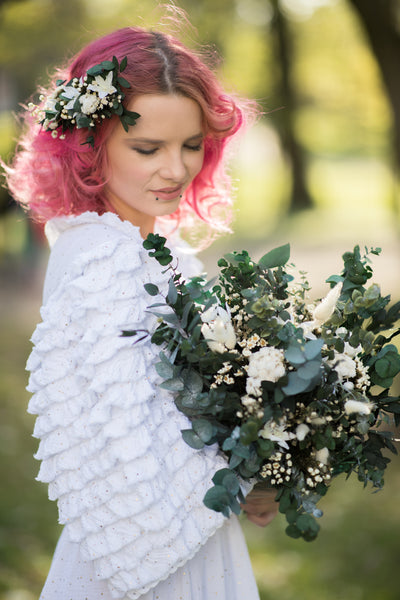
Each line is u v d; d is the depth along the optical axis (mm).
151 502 1371
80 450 1429
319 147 22953
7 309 9258
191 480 1425
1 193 10078
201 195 1910
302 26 18047
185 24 1927
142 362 1426
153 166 1544
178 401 1457
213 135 1653
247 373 1449
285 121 18734
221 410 1430
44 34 11758
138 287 1472
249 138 24984
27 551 3533
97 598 1542
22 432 5203
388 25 6270
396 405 1573
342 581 3455
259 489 1578
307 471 1487
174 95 1512
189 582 1517
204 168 1855
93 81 1521
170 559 1401
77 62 1633
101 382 1384
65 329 1450
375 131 19641
